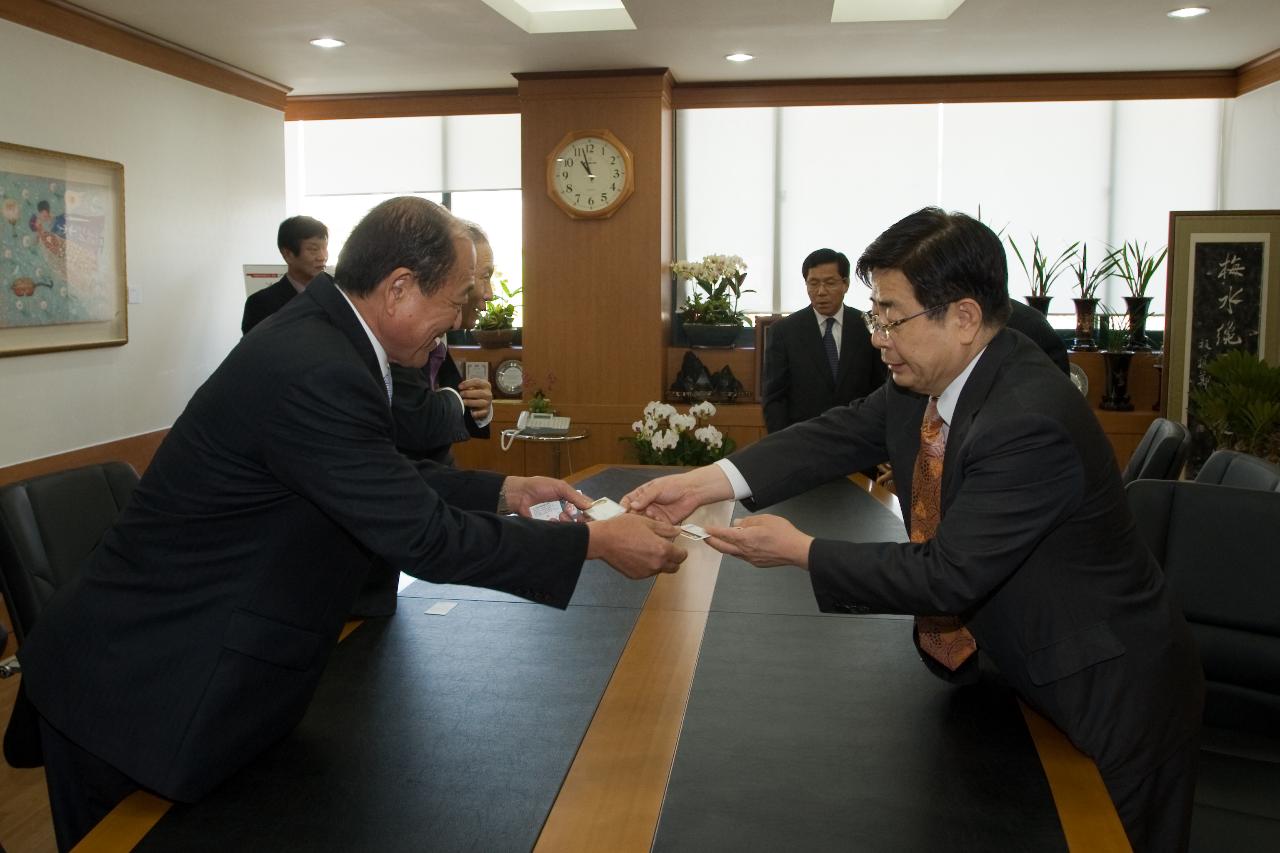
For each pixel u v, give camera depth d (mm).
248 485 1285
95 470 2141
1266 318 5062
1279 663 1846
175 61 4805
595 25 4531
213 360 5211
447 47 4805
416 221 1352
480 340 5805
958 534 1290
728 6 4098
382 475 1297
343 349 1317
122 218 4449
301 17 4281
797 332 4164
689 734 1369
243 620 1275
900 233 1350
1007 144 5633
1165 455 2922
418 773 1260
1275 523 1878
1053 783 1229
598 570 2219
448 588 2076
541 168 5430
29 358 3988
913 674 1593
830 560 1374
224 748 1236
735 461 1789
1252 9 4180
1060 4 4078
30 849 2430
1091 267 5660
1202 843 1563
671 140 5727
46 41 4004
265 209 5652
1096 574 1350
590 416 5566
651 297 5445
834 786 1223
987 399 1354
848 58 5055
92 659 1278
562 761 1290
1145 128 5551
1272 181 5004
